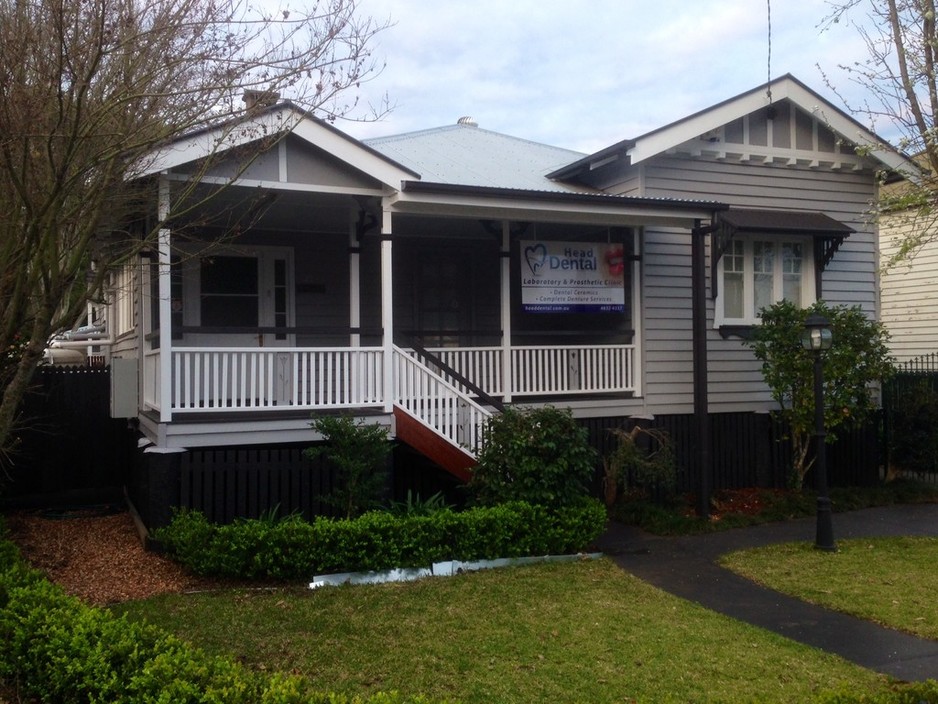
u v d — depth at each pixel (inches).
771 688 241.4
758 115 554.6
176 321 512.1
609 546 416.2
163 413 379.2
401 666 252.1
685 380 537.0
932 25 414.3
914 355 831.7
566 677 246.8
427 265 593.0
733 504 503.5
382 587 336.2
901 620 305.3
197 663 207.9
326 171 408.2
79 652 209.9
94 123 267.4
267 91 327.9
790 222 541.6
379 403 420.8
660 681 245.3
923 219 574.9
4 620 230.8
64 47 267.7
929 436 580.4
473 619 297.4
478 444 437.1
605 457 488.4
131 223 417.1
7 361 383.2
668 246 535.8
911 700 213.6
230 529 339.6
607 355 517.3
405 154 591.2
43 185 281.7
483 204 437.4
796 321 491.5
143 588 329.4
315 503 404.5
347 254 561.3
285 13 398.3
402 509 399.9
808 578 362.0
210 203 415.5
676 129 511.5
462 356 484.1
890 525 474.0
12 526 429.4
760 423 545.3
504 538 375.6
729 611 318.0
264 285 538.9
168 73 318.0
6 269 279.4
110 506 502.0
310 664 251.4
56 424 522.6
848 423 545.0
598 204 458.6
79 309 285.7
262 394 401.4
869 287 598.9
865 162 579.8
